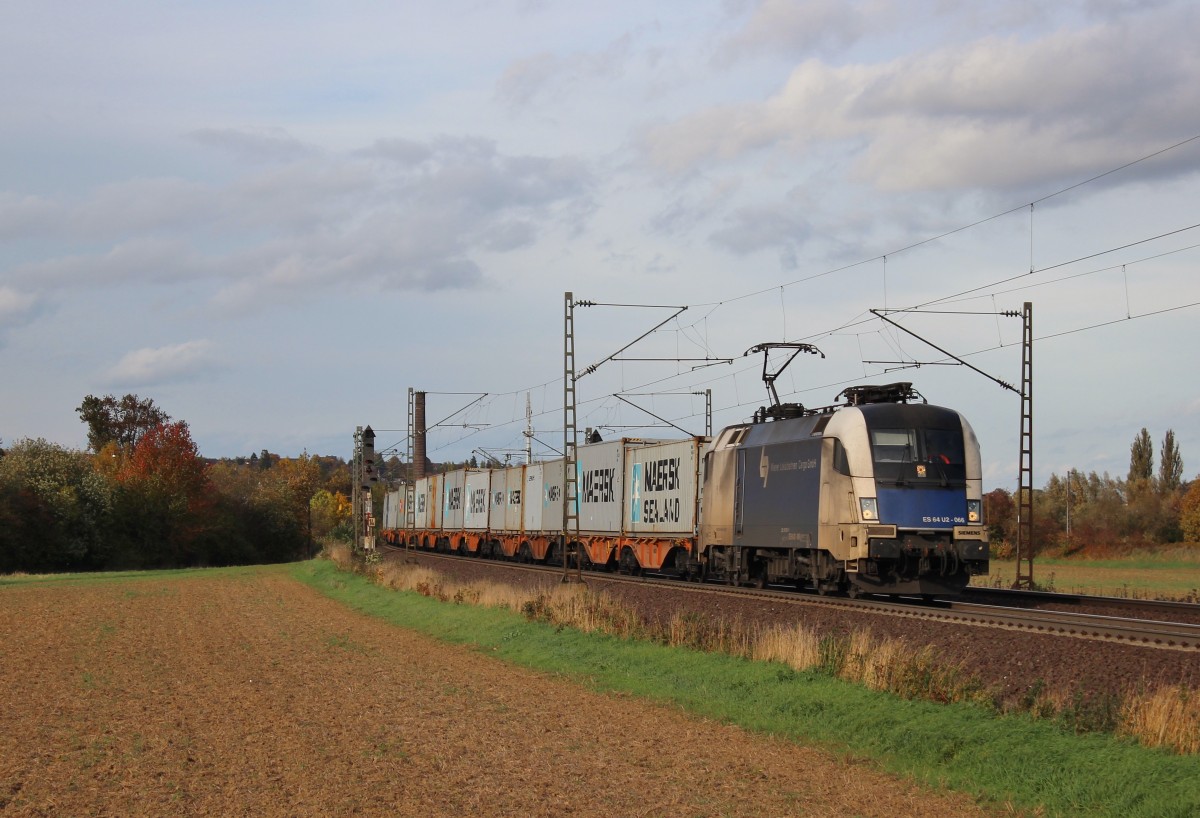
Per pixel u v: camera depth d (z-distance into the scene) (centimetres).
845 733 1423
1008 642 1758
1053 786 1124
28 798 1148
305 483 13700
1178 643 1667
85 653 2525
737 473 3309
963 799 1140
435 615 3222
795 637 1900
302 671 2175
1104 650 1614
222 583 5522
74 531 8375
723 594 2828
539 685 1952
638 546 4175
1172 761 1111
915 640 1906
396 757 1333
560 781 1209
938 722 1381
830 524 2722
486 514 6231
